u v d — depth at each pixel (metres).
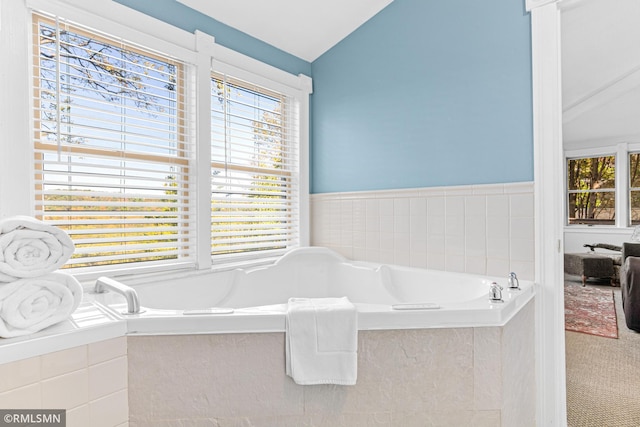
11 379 1.00
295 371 1.26
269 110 2.64
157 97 2.02
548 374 1.80
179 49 2.04
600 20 2.69
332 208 2.77
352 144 2.66
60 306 1.16
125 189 1.95
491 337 1.34
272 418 1.29
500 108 2.00
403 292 2.25
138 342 1.24
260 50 2.53
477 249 2.07
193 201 2.16
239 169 2.46
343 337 1.29
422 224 2.29
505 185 1.97
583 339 2.86
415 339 1.32
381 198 2.49
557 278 1.82
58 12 1.60
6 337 1.03
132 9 1.85
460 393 1.34
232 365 1.28
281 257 2.52
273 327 1.29
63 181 1.69
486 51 2.05
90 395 1.15
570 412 1.86
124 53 1.89
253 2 2.22
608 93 3.83
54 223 1.65
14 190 1.51
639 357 2.51
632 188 5.12
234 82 2.40
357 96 2.63
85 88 1.73
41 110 1.60
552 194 1.81
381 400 1.32
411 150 2.36
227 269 2.25
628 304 3.01
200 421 1.27
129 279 1.86
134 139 1.96
